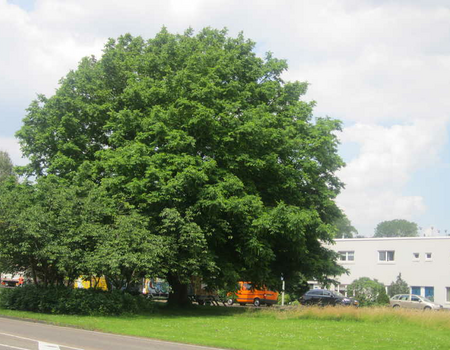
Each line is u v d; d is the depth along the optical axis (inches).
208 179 991.6
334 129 1224.8
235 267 1115.3
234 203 975.6
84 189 981.8
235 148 1074.7
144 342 582.2
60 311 909.2
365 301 1638.8
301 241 1118.4
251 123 1023.0
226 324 840.9
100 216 957.2
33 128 1146.0
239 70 1188.5
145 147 988.6
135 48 1269.7
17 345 505.7
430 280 2087.8
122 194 974.4
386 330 805.2
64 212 921.5
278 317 1006.4
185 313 1070.4
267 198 1155.9
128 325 756.6
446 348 611.2
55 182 1041.5
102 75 1173.1
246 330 749.3
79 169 1037.8
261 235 1039.6
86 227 917.8
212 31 1310.3
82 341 562.3
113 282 985.5
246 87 1178.0
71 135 1125.7
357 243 2283.5
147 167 968.3
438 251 2087.8
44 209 930.7
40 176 1135.6
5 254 921.5
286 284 1274.6
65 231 923.4
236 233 1095.0
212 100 1056.2
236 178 1015.0
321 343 622.5
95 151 1150.3
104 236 919.0
